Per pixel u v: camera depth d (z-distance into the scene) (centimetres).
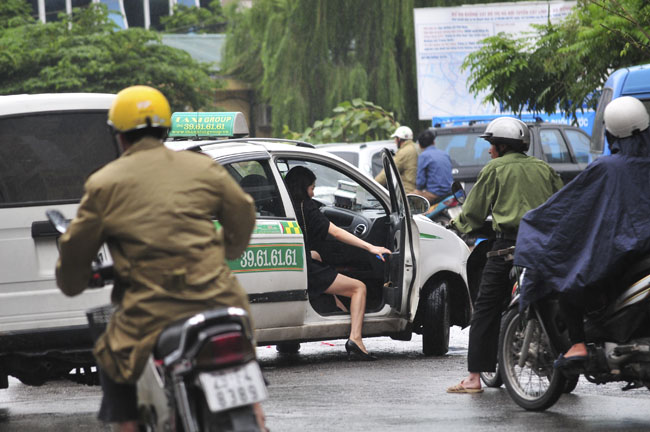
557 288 1171
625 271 1163
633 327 1150
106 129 1367
